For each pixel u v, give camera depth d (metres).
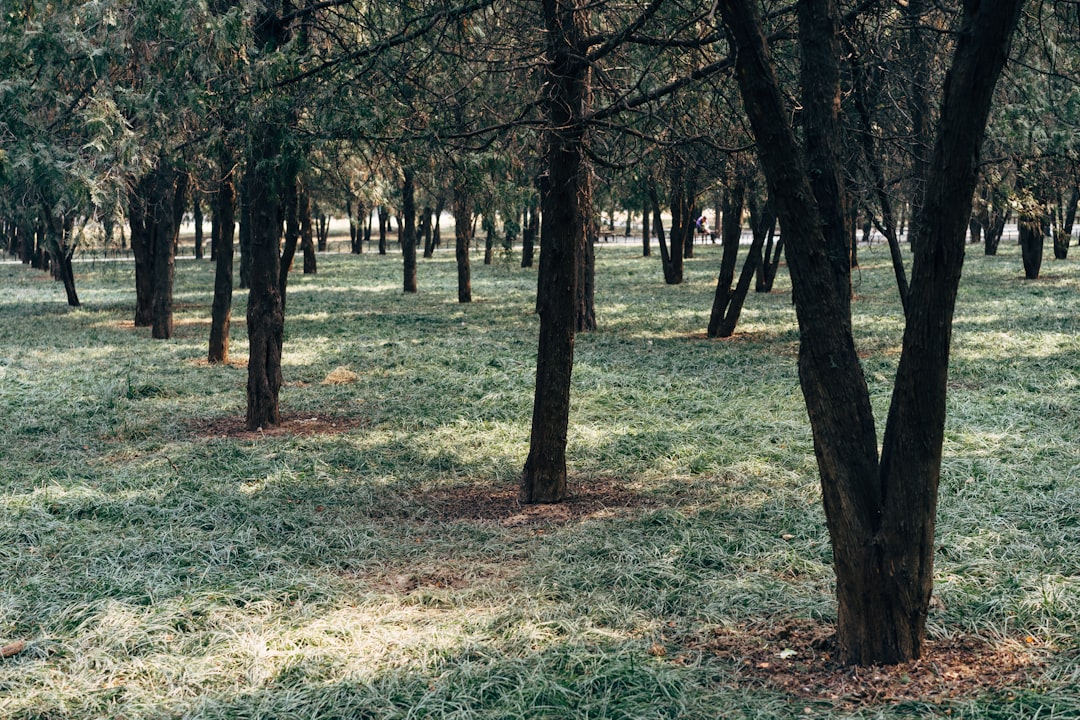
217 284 18.42
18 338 22.44
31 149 9.10
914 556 5.51
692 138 7.83
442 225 105.81
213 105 9.74
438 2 10.10
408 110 9.60
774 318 24.16
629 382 15.56
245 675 5.80
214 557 7.75
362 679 5.63
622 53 10.45
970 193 5.02
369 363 18.33
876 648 5.61
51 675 5.81
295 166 9.36
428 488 10.14
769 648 6.02
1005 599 6.45
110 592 7.01
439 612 6.73
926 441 5.38
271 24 12.14
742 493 9.48
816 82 5.59
